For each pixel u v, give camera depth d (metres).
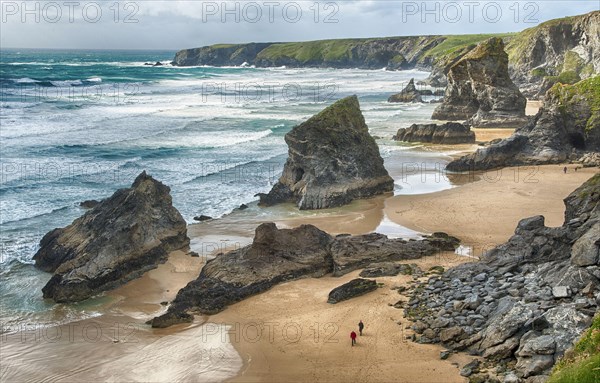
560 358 24.83
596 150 74.69
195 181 65.69
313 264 41.69
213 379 28.78
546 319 27.69
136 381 28.75
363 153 62.09
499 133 99.81
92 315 36.28
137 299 38.66
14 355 31.14
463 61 108.50
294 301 37.25
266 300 37.56
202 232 50.91
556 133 76.00
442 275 38.16
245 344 31.94
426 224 51.88
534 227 37.97
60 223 50.12
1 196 56.41
